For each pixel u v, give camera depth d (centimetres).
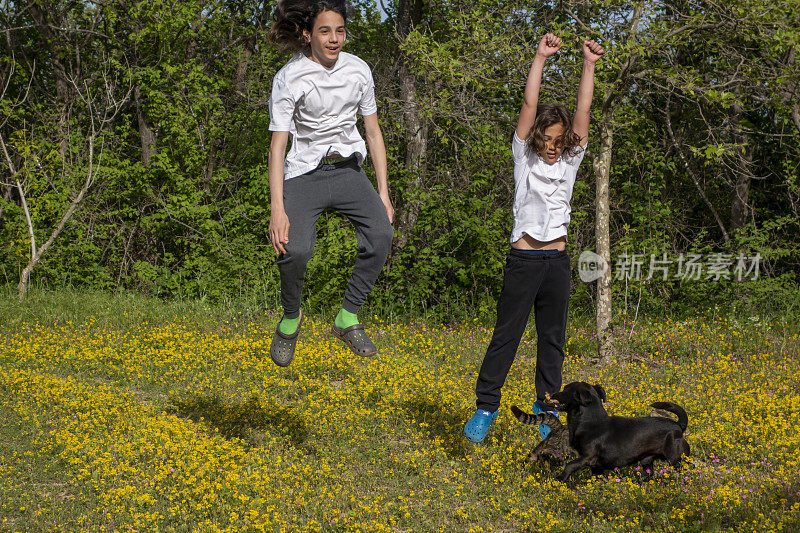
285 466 543
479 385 529
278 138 422
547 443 531
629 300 1421
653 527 437
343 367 852
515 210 506
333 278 1374
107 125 1678
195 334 1066
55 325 1130
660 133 1528
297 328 462
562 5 988
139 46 1644
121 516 452
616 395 758
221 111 1611
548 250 501
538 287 507
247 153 1653
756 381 836
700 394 764
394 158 1401
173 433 597
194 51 1688
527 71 983
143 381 798
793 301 1355
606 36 958
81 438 589
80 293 1484
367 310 1386
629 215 1545
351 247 1366
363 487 512
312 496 491
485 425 527
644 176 1516
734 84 1038
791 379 835
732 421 648
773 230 1597
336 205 432
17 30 1738
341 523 443
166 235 1596
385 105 1429
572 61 955
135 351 925
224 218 1541
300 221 427
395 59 1506
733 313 1331
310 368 839
